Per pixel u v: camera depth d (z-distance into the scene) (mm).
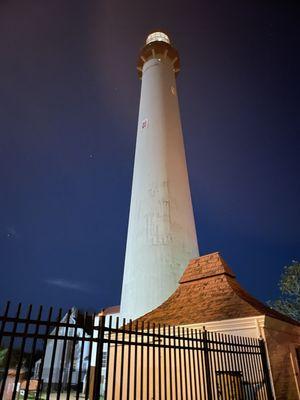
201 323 8742
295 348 8398
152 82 26609
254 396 6777
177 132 23984
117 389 8547
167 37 32594
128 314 17016
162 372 8125
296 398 7445
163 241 17953
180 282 11422
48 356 20781
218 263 10859
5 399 12352
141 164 21734
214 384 7066
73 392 18500
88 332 4641
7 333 3463
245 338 7426
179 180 21094
